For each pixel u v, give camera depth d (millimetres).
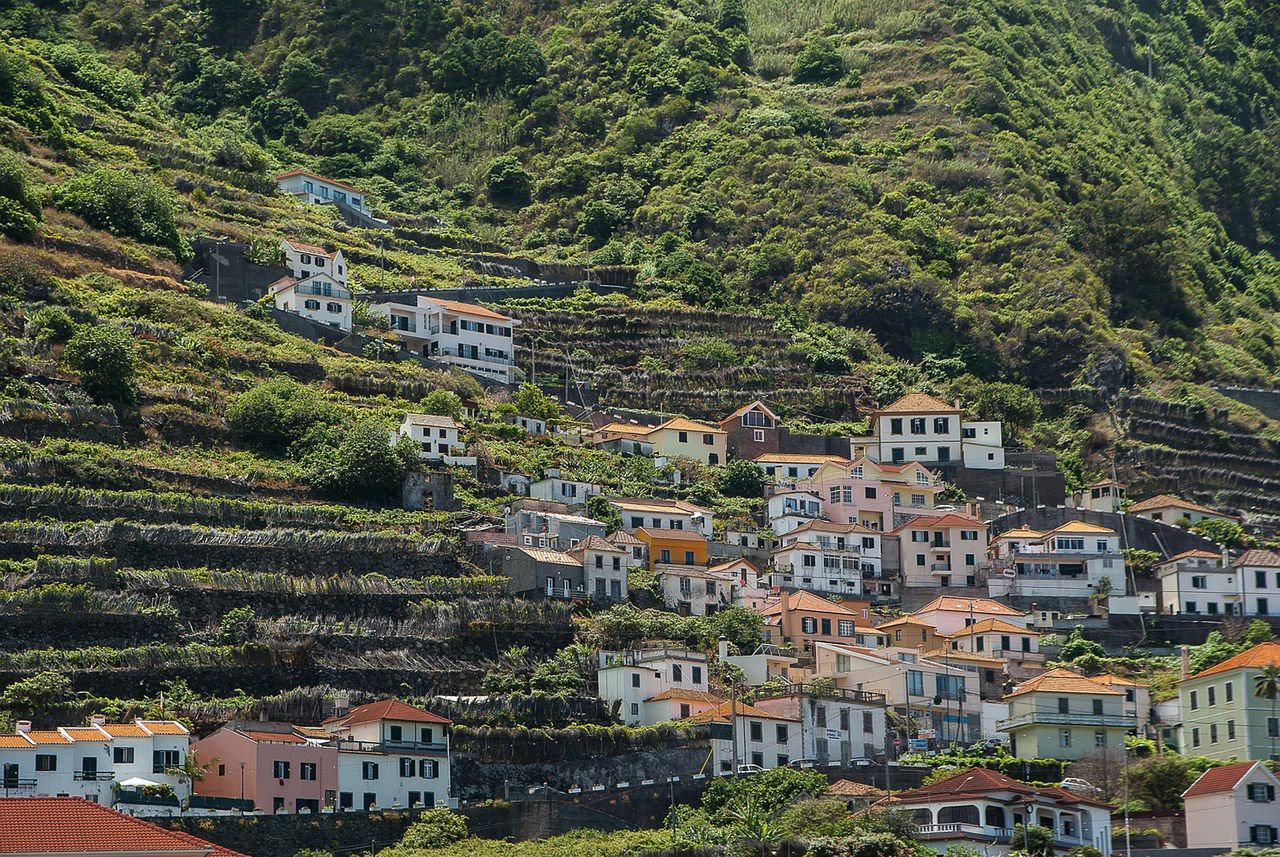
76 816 155000
